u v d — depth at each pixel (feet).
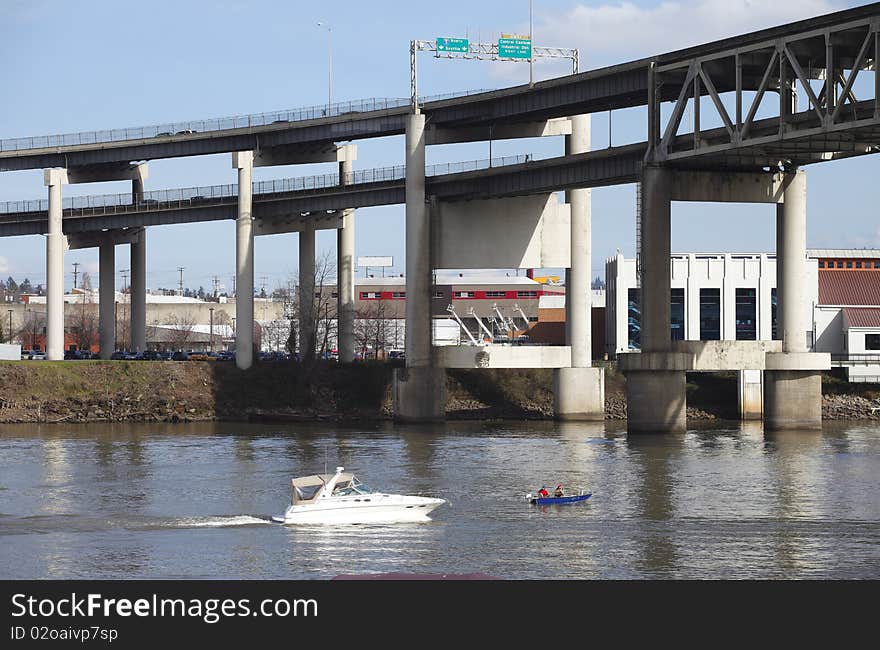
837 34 520.42
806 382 631.56
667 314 603.26
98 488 421.18
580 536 335.47
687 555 313.73
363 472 459.73
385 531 342.23
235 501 393.09
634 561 307.58
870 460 495.00
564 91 651.25
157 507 381.81
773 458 503.20
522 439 593.42
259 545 324.39
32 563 306.55
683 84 597.93
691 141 590.55
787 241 626.64
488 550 318.24
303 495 357.20
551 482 432.25
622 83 620.08
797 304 628.69
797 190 622.54
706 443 567.18
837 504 385.29
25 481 437.99
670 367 601.21
